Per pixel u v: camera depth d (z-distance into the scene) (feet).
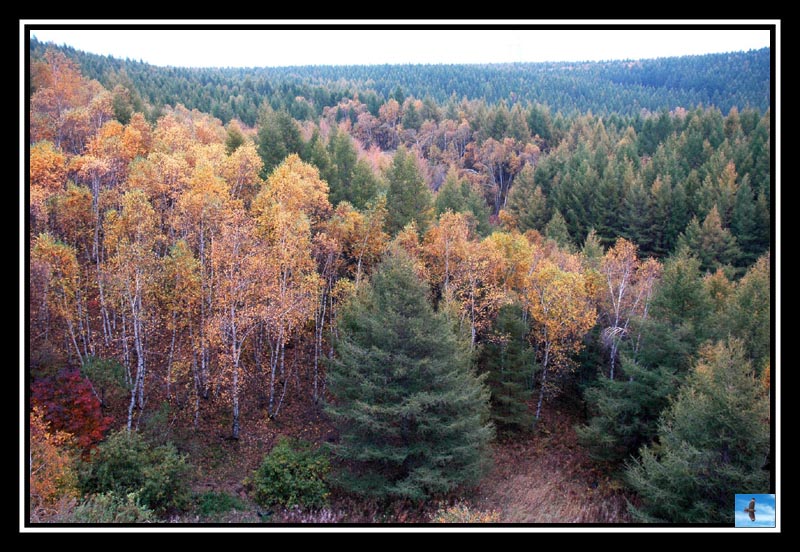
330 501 67.97
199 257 88.99
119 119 135.85
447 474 68.23
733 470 53.62
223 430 77.61
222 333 76.28
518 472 83.92
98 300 85.46
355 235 98.84
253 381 89.45
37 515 44.98
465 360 78.07
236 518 62.49
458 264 99.96
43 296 70.03
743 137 224.33
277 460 69.26
